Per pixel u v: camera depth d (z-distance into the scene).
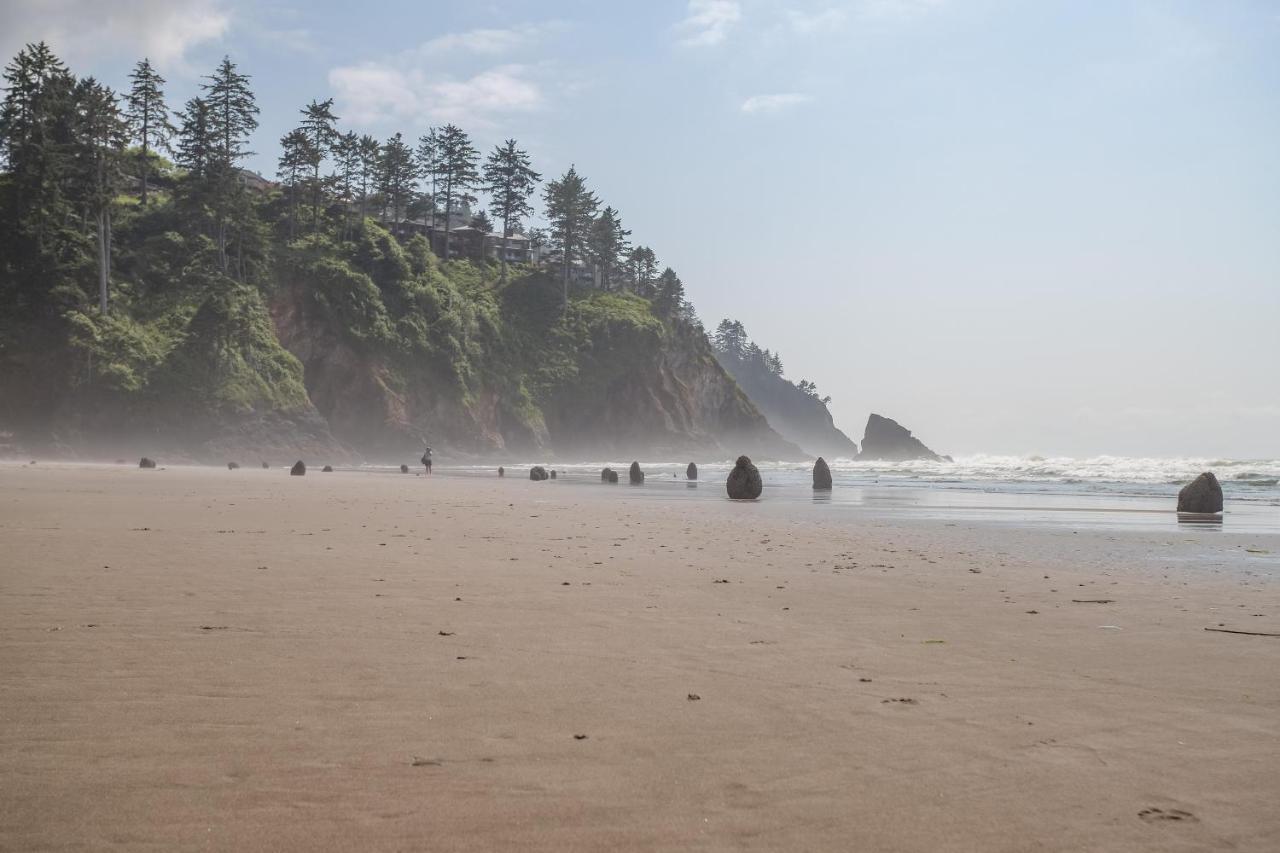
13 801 3.60
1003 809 3.69
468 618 7.87
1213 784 4.02
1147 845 3.37
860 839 3.38
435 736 4.52
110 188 102.94
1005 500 33.62
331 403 122.75
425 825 3.45
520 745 4.41
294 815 3.52
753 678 5.88
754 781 3.97
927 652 6.81
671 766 4.14
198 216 117.19
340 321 125.50
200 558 11.69
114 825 3.39
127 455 93.25
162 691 5.25
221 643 6.60
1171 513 26.31
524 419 146.12
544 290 166.88
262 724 4.66
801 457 189.75
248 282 118.19
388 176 158.88
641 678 5.82
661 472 84.12
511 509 24.97
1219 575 12.18
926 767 4.18
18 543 12.87
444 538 15.55
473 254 172.75
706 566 12.25
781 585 10.48
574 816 3.56
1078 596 9.98
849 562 13.12
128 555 11.80
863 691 5.58
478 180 169.00
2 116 104.50
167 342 102.00
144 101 126.06
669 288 185.62
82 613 7.63
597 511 24.86
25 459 88.31
